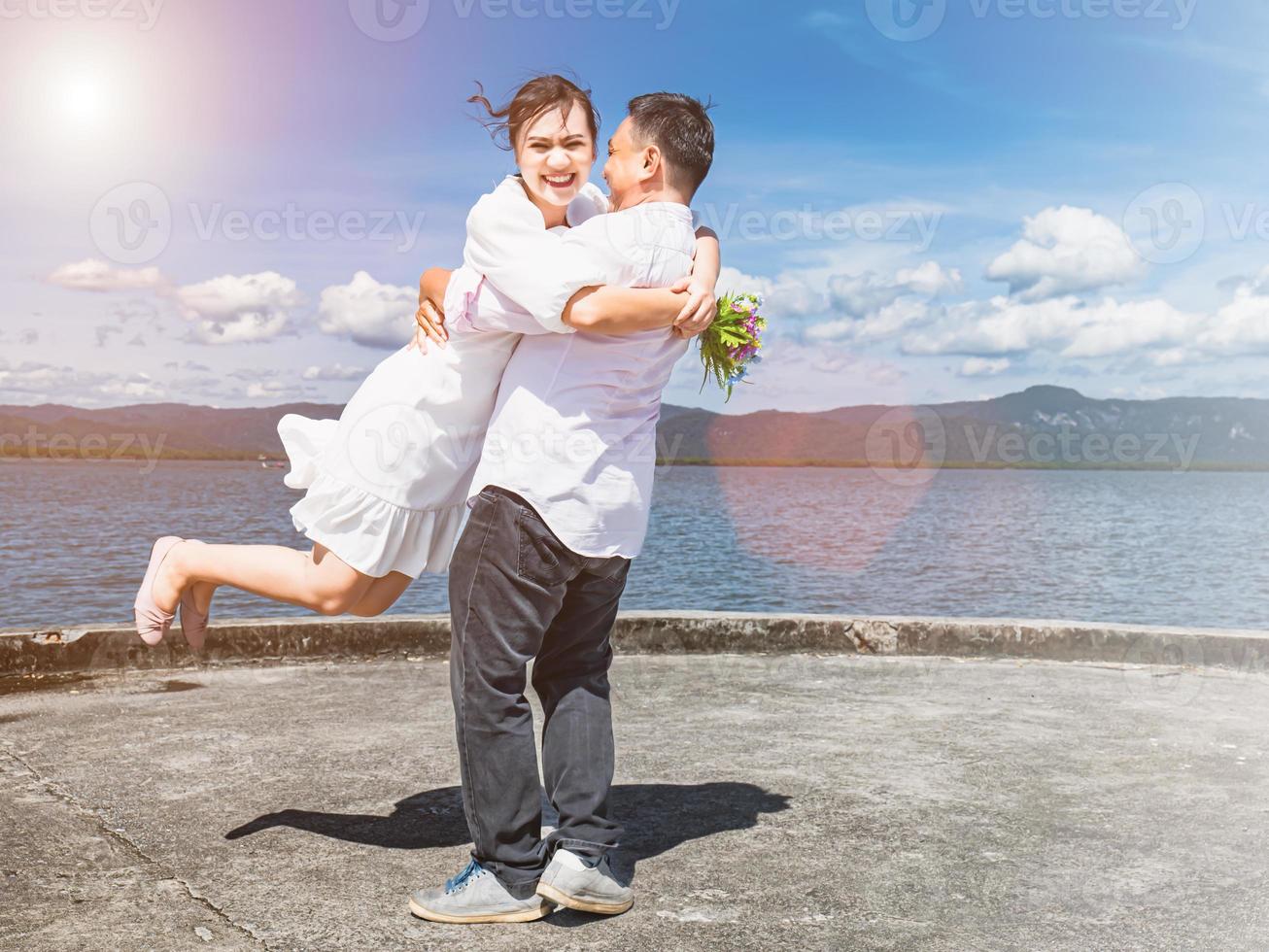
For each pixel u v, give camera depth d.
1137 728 4.34
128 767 3.58
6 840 2.82
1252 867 2.71
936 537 38.59
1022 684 5.30
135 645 5.42
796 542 35.69
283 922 2.33
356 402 2.52
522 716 2.39
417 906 2.37
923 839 2.93
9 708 4.52
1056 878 2.63
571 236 2.26
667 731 4.22
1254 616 20.91
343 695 4.88
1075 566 29.41
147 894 2.48
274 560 2.56
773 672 5.57
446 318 2.37
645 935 2.28
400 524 2.50
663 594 22.78
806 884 2.59
